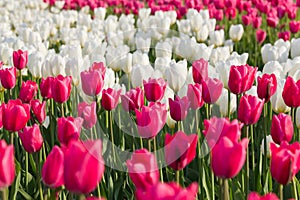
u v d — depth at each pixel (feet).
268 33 37.60
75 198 13.50
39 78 20.15
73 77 16.78
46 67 18.57
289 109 15.43
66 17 37.86
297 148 8.95
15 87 19.54
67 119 10.14
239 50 33.53
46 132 16.94
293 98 12.75
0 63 18.39
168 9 39.42
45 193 9.79
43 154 15.49
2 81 15.57
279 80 15.44
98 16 37.35
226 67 16.46
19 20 39.96
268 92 12.94
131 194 13.66
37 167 11.85
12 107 11.19
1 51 22.12
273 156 8.75
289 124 10.98
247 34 36.70
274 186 13.85
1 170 7.16
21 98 14.99
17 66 18.79
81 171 6.74
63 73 18.56
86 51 23.81
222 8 39.22
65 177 6.87
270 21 33.83
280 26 37.24
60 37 31.53
